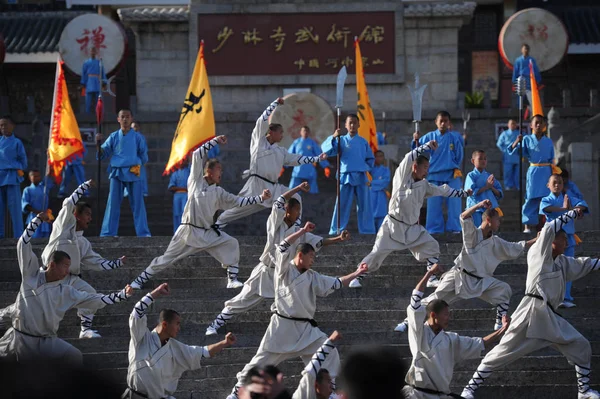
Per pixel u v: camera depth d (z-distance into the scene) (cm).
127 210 2861
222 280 1769
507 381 1508
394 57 3306
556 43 3466
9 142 2181
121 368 1473
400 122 3309
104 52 3409
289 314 1395
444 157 2088
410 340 1331
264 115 1888
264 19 3312
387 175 2500
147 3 3319
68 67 3409
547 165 2091
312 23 3312
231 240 1708
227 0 3312
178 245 1684
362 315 1642
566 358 1530
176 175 2433
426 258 1700
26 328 1392
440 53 3312
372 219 2144
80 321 1642
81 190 1591
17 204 2183
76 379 503
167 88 3331
